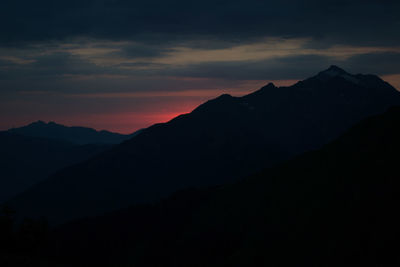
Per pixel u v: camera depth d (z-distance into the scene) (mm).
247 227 84000
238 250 77312
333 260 60188
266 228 78875
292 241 69938
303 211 76000
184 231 103438
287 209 80938
